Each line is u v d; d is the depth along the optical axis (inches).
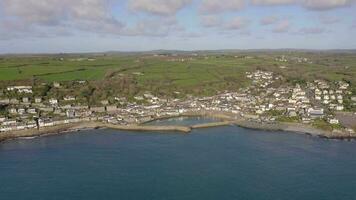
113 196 6924.2
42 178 7800.2
